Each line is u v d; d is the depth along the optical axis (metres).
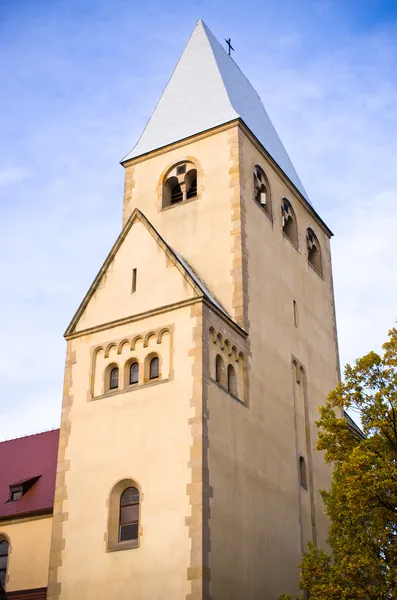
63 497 35.66
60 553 34.50
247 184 44.56
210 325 35.97
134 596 31.72
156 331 36.38
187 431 33.47
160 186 46.47
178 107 49.72
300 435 42.62
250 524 34.81
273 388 40.75
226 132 45.56
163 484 33.03
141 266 38.75
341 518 32.09
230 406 35.91
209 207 43.78
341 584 29.97
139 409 35.28
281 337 43.31
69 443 36.69
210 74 50.50
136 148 48.94
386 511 30.55
